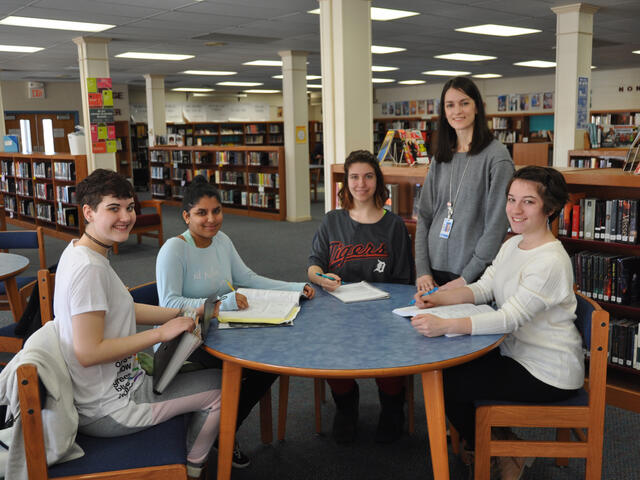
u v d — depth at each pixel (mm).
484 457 1868
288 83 9578
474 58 11203
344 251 2609
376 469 2314
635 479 2219
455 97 2385
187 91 17812
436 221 2600
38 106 15000
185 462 1556
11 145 9867
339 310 2143
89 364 1562
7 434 1723
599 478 1840
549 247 1868
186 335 1713
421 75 14422
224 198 11062
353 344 1764
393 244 2607
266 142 18547
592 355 1754
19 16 6656
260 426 2568
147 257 6809
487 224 2377
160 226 7430
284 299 2193
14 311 3307
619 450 2439
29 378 1389
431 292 2150
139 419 1666
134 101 16750
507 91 15633
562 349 1844
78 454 1541
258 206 10383
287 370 1587
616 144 6785
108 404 1630
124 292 1694
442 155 2533
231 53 10008
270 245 7570
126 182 1666
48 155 8414
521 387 1850
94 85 8133
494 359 1948
